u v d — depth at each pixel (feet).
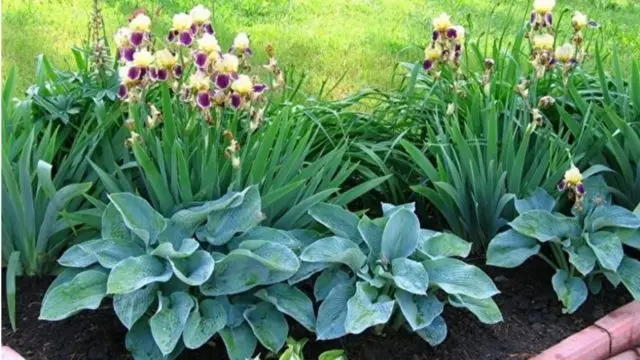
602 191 12.09
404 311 9.93
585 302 11.53
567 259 11.53
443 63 12.08
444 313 11.05
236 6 20.16
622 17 22.48
